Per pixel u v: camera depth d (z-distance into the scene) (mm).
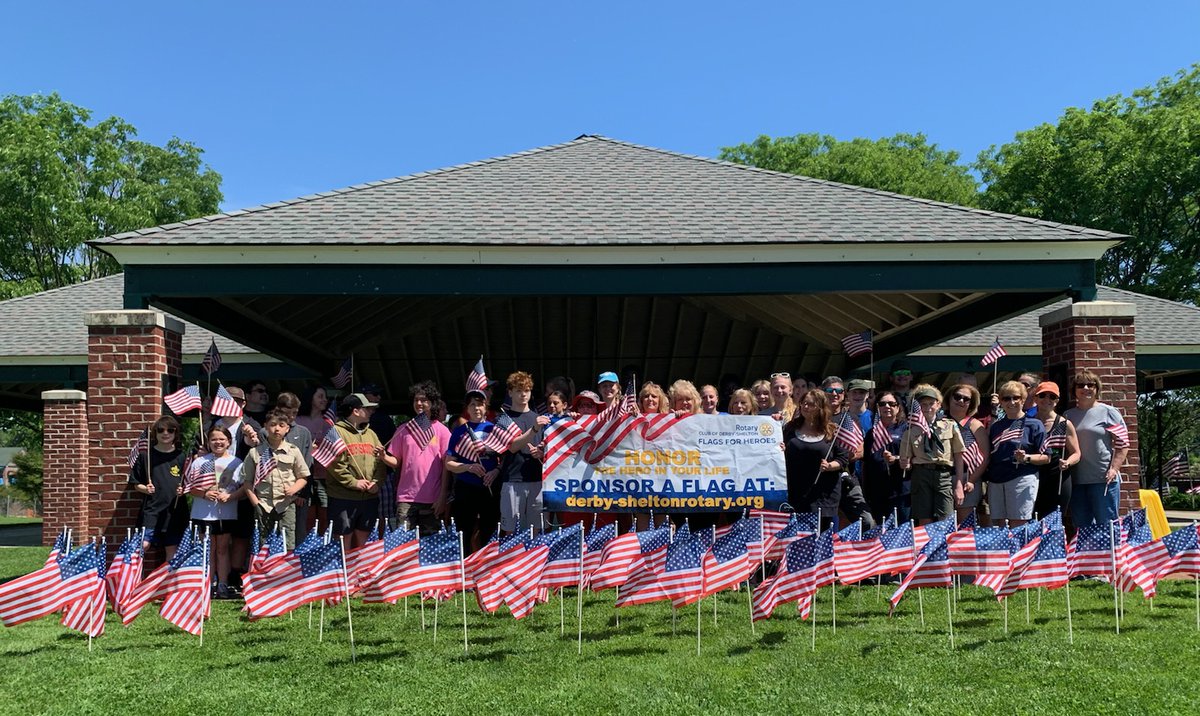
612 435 9125
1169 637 6508
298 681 5859
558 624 7430
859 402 9594
